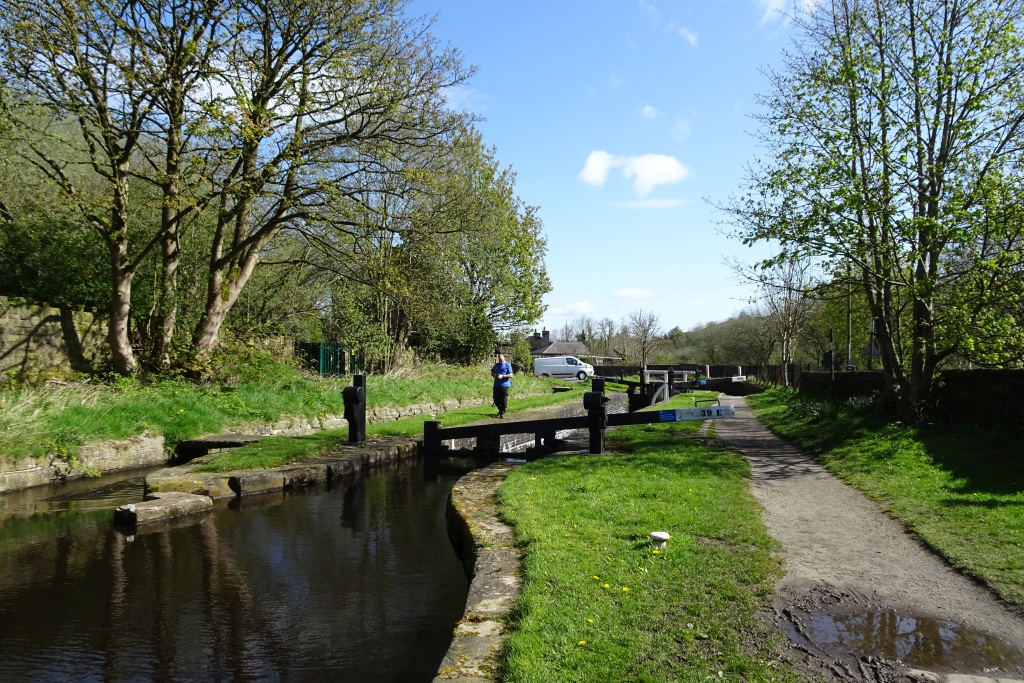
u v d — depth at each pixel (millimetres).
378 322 25016
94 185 17984
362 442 12883
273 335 19922
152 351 15984
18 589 5789
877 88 11914
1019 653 3842
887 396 12242
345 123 16203
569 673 3381
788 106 12766
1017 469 7977
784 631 4074
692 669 3494
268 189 16438
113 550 6891
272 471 9922
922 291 11047
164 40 13695
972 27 11219
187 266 18859
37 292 15094
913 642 3969
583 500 7113
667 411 11219
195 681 4223
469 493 7957
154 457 11867
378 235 18156
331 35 14695
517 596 4492
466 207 17703
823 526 6512
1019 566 5160
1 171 15727
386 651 4676
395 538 7469
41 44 12359
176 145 14414
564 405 22016
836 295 14484
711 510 6820
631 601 4320
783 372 31766
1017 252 9953
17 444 9695
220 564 6496
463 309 28312
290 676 4312
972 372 10523
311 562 6602
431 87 16078
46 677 4254
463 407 21391
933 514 6684
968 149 11359
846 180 11906
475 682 3334
